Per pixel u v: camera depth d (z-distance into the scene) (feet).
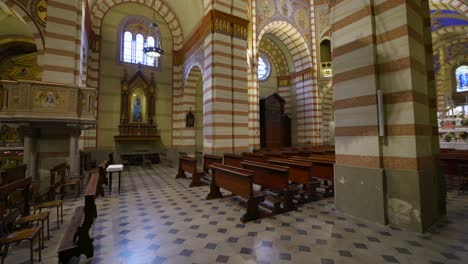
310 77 62.69
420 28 15.30
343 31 17.17
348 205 16.33
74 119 22.70
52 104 21.88
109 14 47.16
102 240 12.44
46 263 10.22
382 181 14.46
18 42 39.42
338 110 17.43
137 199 20.62
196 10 42.47
